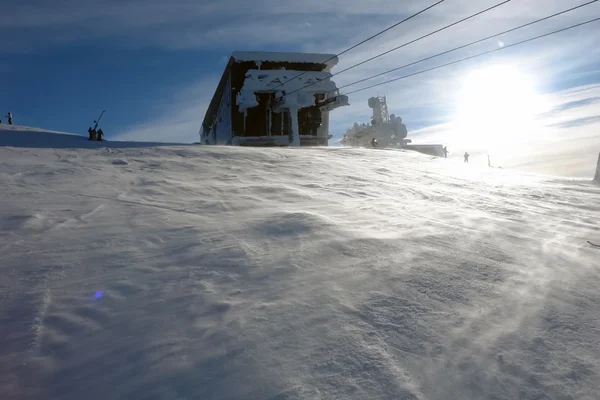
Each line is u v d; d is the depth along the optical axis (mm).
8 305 3488
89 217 6230
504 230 6500
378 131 54781
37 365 2738
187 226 5820
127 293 3740
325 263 4500
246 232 5543
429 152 56094
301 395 2469
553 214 8641
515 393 2570
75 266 4324
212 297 3668
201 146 20719
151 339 3025
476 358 2885
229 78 44062
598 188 14031
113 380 2602
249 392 2490
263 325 3203
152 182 9555
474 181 13844
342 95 41031
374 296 3721
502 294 3906
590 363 2893
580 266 4895
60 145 21516
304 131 46656
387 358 2842
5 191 7945
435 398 2496
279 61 43406
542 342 3115
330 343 2984
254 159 15992
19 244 4934
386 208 7859
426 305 3600
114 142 24922
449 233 5953
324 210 7266
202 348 2912
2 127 32594
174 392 2488
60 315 3346
